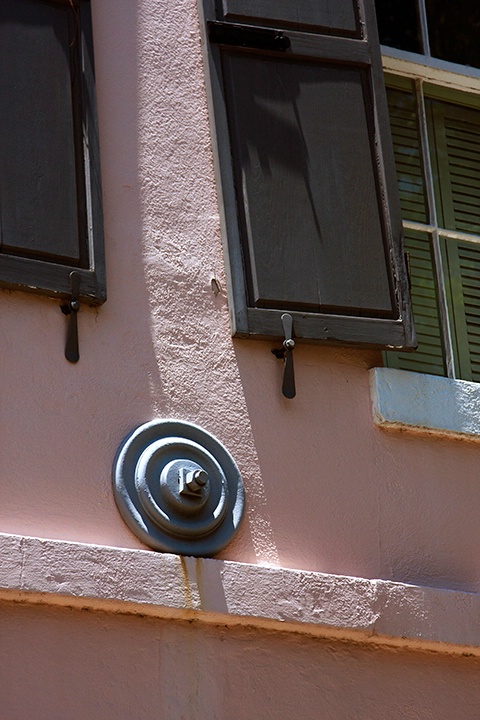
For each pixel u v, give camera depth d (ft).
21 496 18.35
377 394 20.99
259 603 18.84
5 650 17.52
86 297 19.51
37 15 20.58
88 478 18.86
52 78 20.36
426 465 21.17
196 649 18.60
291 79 21.98
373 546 20.29
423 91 24.68
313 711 18.95
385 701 19.43
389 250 21.49
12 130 19.76
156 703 18.13
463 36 25.43
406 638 19.60
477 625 20.07
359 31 22.79
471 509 21.20
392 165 22.00
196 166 21.45
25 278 19.13
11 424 18.65
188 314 20.44
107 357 19.63
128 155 21.07
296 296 20.68
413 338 21.12
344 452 20.68
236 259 20.66
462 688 19.98
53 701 17.57
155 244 20.66
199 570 18.63
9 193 19.42
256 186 21.09
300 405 20.65
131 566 18.26
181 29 22.30
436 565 20.58
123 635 18.26
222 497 19.39
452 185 24.17
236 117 21.45
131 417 19.48
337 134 21.90
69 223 19.72
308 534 19.94
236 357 20.48
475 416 21.52
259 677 18.80
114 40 21.68
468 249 23.80
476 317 23.36
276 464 20.15
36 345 19.21
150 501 18.90
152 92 21.65
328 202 21.42
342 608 19.33
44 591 17.66
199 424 19.89
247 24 22.13
